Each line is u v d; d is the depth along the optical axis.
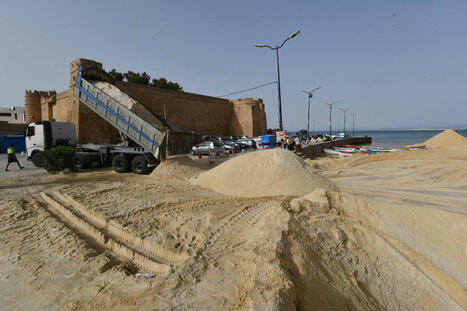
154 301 2.66
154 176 10.92
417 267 4.16
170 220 5.36
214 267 3.19
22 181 10.12
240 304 2.42
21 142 24.25
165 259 3.96
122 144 12.98
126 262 3.95
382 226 4.96
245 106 47.72
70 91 27.42
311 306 2.60
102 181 10.04
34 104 37.16
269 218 4.68
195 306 2.48
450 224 4.79
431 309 3.55
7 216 5.80
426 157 18.39
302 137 45.03
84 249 4.19
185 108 39.69
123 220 5.33
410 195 7.91
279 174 8.07
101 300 2.85
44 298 2.99
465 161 15.84
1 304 2.93
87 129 25.53
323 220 4.85
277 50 19.27
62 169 12.28
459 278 3.99
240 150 25.75
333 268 3.71
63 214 6.08
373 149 24.56
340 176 12.08
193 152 22.16
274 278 2.71
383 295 3.62
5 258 3.96
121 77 43.44
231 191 8.01
